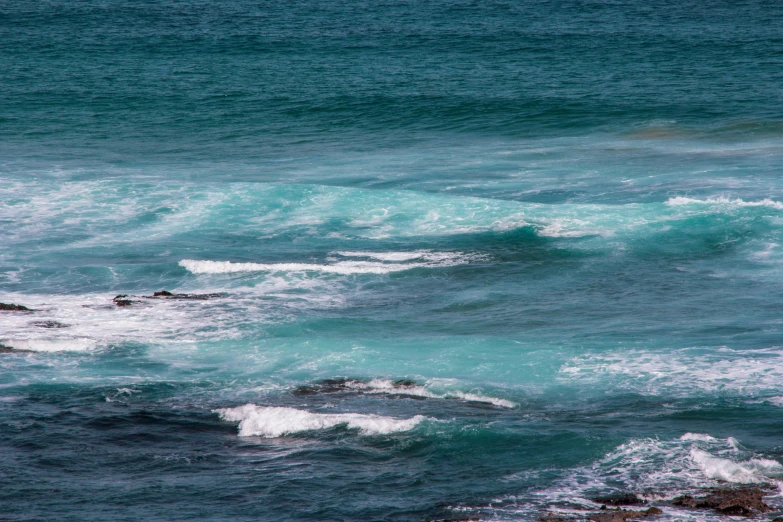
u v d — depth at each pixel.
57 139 98.06
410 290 54.19
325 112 110.25
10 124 104.56
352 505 28.62
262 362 42.44
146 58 146.50
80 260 60.53
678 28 174.12
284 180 80.69
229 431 34.84
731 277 54.59
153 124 105.62
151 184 79.56
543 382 39.25
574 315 48.97
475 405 36.91
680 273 55.75
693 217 65.56
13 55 148.38
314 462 31.89
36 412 36.47
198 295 53.66
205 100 117.56
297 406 37.00
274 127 103.88
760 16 189.88
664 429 33.88
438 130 101.00
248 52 151.75
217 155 91.44
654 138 93.31
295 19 187.75
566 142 93.38
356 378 40.16
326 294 53.69
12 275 57.53
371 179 80.56
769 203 67.56
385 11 199.25
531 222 66.56
